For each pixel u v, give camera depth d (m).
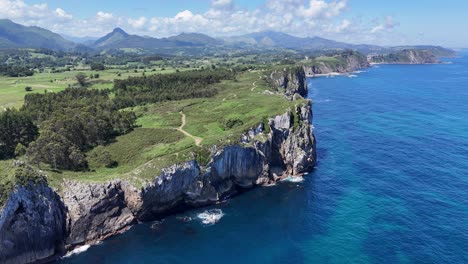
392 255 78.38
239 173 114.00
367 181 117.25
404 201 102.62
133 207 93.81
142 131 131.00
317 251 80.88
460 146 150.12
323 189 112.88
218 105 161.00
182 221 96.12
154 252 82.44
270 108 141.25
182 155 103.88
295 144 126.38
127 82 196.62
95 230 88.12
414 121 193.88
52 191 85.62
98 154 110.44
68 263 79.75
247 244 84.81
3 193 77.38
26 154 98.88
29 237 79.12
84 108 136.50
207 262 78.31
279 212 99.94
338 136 166.25
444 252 78.88
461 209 97.19
